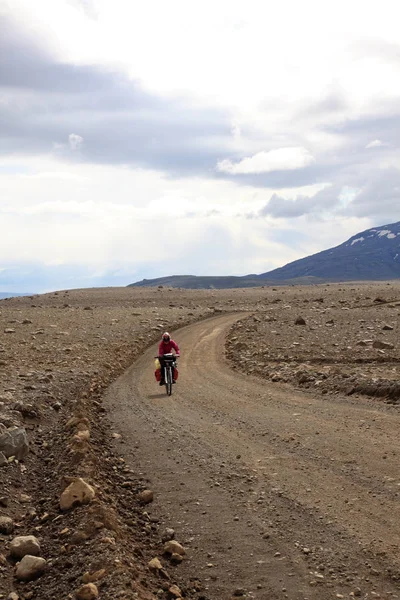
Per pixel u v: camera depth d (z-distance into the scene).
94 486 8.80
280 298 74.12
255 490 9.19
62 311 56.91
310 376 19.83
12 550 6.85
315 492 8.88
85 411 15.55
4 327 41.38
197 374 24.48
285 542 7.23
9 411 13.84
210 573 6.61
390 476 9.30
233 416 15.07
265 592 6.10
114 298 82.56
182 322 46.41
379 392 16.05
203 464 10.82
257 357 27.14
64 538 7.17
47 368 23.42
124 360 29.08
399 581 6.11
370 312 42.06
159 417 15.64
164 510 8.66
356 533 7.31
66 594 5.81
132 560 6.56
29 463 10.63
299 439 12.06
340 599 5.84
